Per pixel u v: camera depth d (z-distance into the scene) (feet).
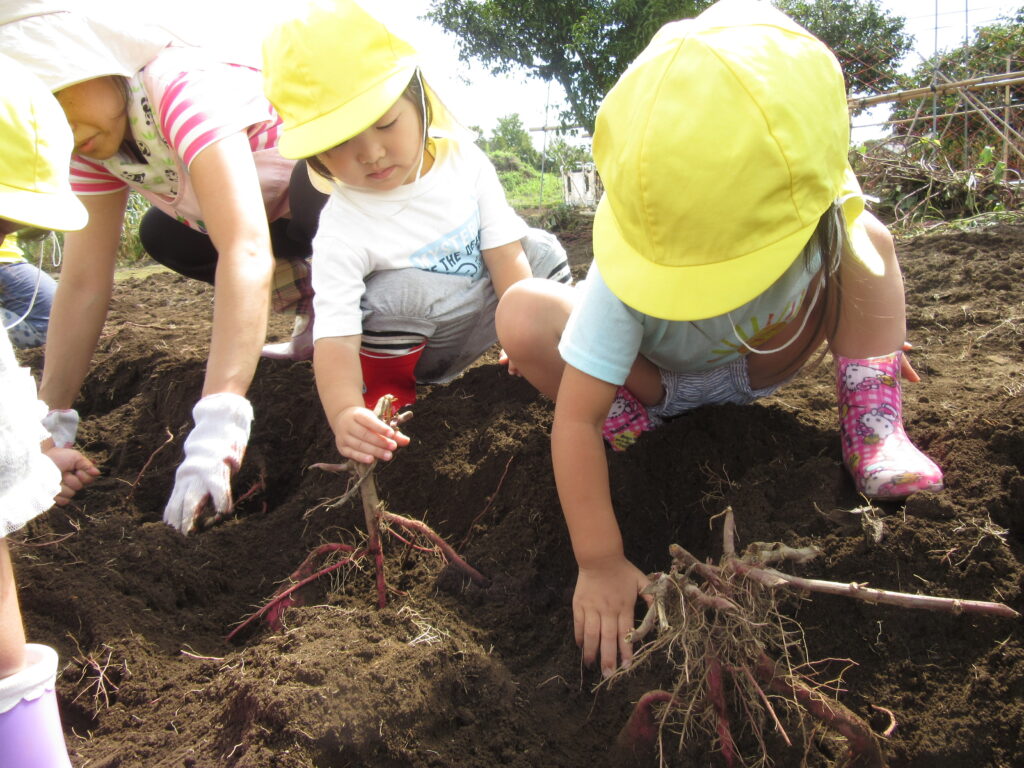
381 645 5.40
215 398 7.00
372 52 6.88
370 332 8.04
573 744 5.11
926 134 30.37
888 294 6.23
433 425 7.86
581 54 37.06
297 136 6.77
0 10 6.93
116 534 6.83
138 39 7.52
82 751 5.12
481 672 5.37
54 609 6.09
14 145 4.85
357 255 7.55
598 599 5.56
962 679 5.04
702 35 4.70
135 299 16.37
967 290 11.72
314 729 4.72
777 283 5.67
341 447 6.31
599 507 5.59
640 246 4.92
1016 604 5.22
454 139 7.95
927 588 5.34
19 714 4.26
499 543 6.55
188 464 6.96
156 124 7.76
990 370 8.87
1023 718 4.80
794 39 4.82
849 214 5.24
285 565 6.82
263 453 8.19
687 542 6.29
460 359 9.14
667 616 4.81
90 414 10.37
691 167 4.52
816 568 5.53
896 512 5.81
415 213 7.79
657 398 6.93
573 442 5.63
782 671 4.79
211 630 6.22
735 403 7.13
